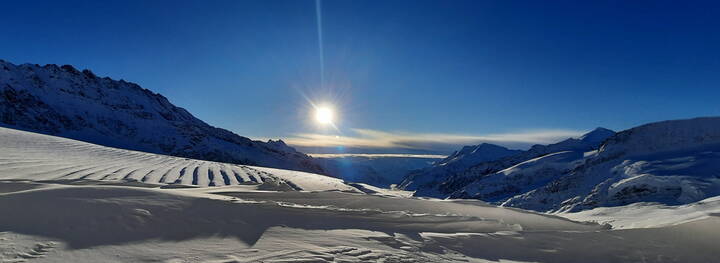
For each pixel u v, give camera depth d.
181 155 154.25
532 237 9.30
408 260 6.63
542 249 8.58
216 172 42.06
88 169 27.14
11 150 30.62
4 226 6.27
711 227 10.55
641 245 9.31
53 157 31.20
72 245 5.83
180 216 7.93
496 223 11.18
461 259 7.24
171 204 8.61
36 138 42.97
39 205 7.41
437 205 15.16
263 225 8.10
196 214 8.23
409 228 9.61
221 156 161.62
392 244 7.60
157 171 33.75
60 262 5.17
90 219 6.99
